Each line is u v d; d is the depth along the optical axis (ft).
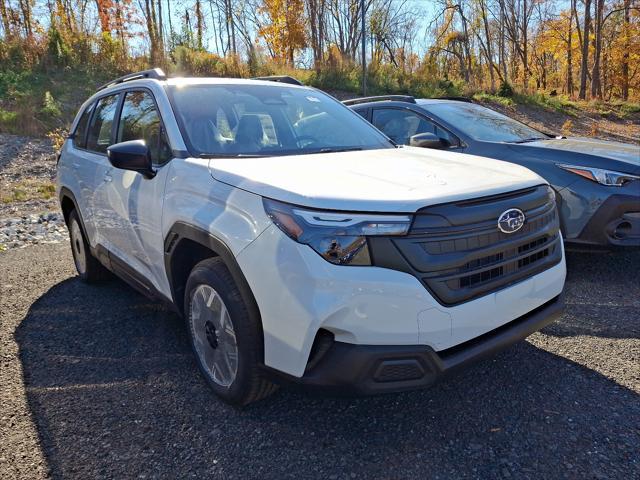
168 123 10.39
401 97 19.86
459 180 8.24
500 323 7.92
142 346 11.30
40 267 17.58
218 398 9.14
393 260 6.95
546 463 7.38
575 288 14.35
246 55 75.10
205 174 8.92
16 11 84.74
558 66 182.29
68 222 15.97
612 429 8.10
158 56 68.85
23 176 37.35
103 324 12.53
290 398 9.18
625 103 93.04
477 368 10.11
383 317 6.90
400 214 7.04
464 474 7.20
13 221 25.62
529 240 8.27
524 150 15.79
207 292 8.82
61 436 8.15
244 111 11.36
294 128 11.57
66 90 57.47
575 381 9.53
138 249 11.02
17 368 10.35
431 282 7.09
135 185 10.80
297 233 7.13
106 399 9.20
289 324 7.17
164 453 7.74
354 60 79.00
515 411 8.66
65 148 15.70
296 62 101.71
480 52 131.34
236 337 8.04
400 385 7.16
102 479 7.21
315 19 104.27
